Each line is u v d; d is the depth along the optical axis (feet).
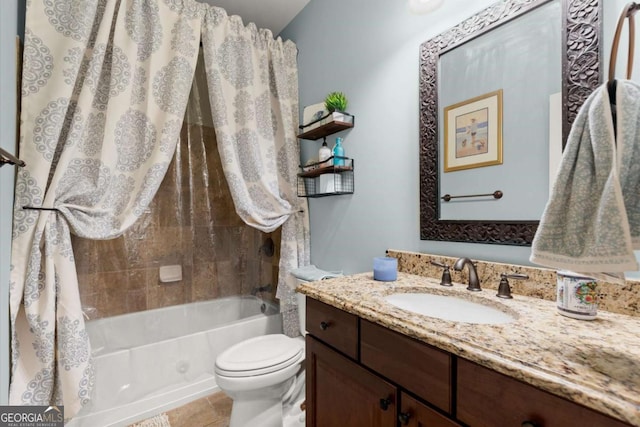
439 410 2.04
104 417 4.78
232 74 5.86
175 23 5.19
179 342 5.63
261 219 5.83
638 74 2.36
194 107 6.34
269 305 7.09
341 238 5.56
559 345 1.83
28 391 3.79
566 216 1.82
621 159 1.60
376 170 4.79
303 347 4.90
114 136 4.55
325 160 5.21
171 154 5.05
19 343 3.83
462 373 1.91
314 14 6.12
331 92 5.71
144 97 4.92
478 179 3.44
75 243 5.31
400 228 4.41
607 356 1.69
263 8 6.42
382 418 2.46
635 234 1.60
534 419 1.55
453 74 3.67
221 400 5.61
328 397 3.14
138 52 4.90
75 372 4.02
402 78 4.33
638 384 1.40
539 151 2.92
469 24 3.48
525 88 3.03
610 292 2.43
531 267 2.94
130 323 5.85
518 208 3.10
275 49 6.36
